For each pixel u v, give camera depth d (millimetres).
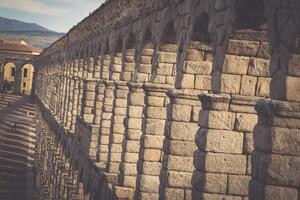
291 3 8914
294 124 8594
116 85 22422
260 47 11828
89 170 25484
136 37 20953
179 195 14539
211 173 11953
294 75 8867
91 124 27141
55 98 57906
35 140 72188
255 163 9180
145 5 19672
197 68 14336
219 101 11797
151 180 17297
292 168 8602
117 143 22281
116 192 19422
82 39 40219
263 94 12016
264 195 8711
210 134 11891
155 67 17469
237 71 11969
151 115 17234
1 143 67312
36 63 126812
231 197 12000
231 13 11555
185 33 14711
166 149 14648
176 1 15711
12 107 107938
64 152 38094
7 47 139625
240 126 11906
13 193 46000
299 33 8773
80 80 37562
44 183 44500
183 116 14391
